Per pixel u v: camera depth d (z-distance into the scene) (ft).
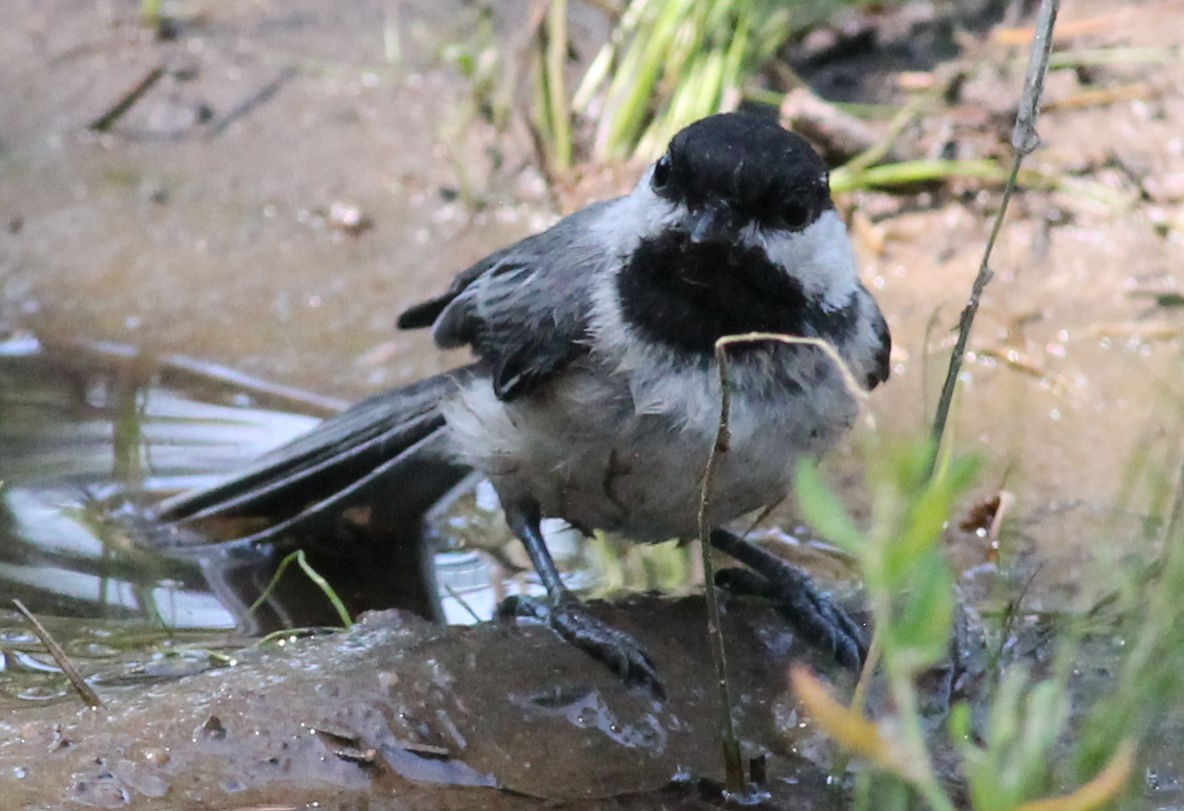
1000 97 45.91
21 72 48.39
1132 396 37.78
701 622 28.60
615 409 26.32
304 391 39.01
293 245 43.70
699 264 25.05
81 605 31.14
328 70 49.01
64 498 34.76
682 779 24.94
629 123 45.50
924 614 15.30
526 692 25.91
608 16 48.91
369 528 34.60
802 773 25.20
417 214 44.65
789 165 25.13
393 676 25.72
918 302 41.11
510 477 29.12
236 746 24.16
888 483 16.14
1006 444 36.27
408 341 40.91
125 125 47.14
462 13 51.24
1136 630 24.08
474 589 32.40
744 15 46.32
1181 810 22.84
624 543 33.78
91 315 41.16
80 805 22.94
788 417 26.12
